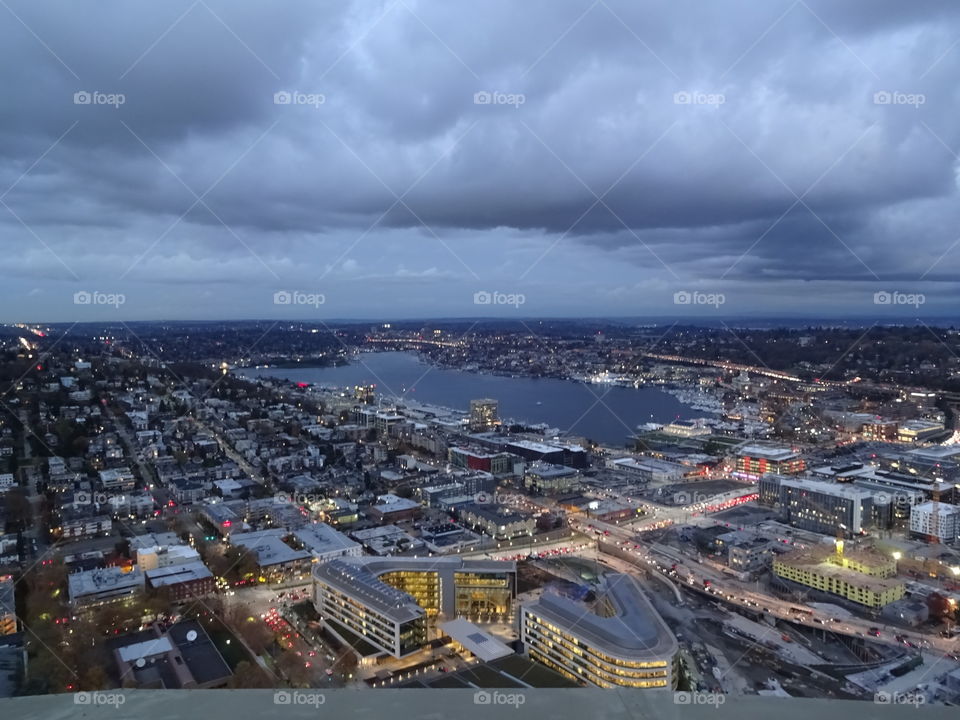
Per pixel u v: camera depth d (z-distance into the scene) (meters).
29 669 90.62
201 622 110.50
